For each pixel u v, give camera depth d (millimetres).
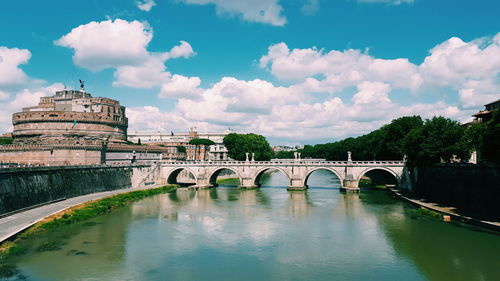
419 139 90000
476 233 55062
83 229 58281
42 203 71875
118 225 62156
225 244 51906
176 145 187750
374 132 155000
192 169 125562
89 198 83562
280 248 50156
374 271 41438
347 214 72688
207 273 40938
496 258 44406
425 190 90625
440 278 39125
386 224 63000
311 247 50500
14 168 63688
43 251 46625
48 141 107688
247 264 43844
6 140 143125
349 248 49875
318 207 81562
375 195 101688
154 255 46656
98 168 98188
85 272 40500
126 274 40250
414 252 47438
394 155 115625
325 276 40156
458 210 69188
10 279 37938
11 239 48062
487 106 101125
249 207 81938
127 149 132000
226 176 176250
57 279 38344
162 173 129000
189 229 60281
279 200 92875
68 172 84062
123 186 110812
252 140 179000
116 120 152625
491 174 60281
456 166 72438
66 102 158250
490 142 63094
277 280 39094
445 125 88938
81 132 138625
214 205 84812
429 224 62000
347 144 196250
